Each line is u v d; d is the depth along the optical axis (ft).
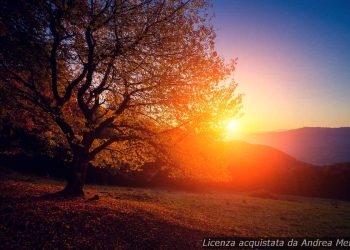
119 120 47.26
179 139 44.91
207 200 114.01
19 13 36.65
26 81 44.24
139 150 51.29
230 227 55.42
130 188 136.98
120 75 39.22
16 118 45.75
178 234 39.55
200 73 41.50
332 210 114.83
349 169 189.67
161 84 40.27
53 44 39.58
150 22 39.86
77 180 49.44
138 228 37.27
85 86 43.29
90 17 37.70
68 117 41.93
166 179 169.89
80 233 31.60
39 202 39.75
